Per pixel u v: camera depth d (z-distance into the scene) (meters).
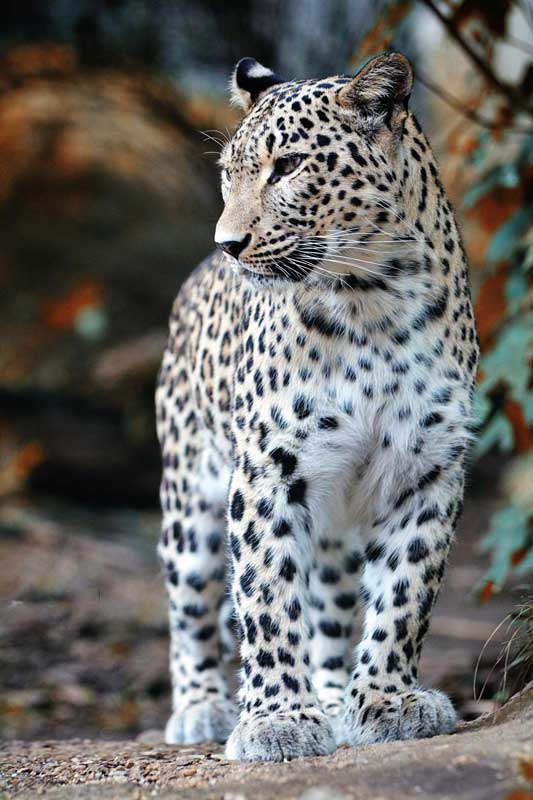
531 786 5.38
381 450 7.78
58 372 21.02
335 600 9.20
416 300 7.59
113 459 20.16
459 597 15.34
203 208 20.66
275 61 17.42
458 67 17.12
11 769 7.61
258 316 7.89
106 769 7.36
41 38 18.66
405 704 7.27
